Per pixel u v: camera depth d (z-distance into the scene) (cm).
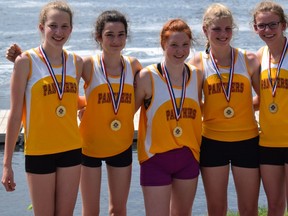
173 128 557
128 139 576
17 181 897
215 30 561
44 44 539
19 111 529
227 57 576
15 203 817
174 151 555
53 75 532
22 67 526
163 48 559
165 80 558
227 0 3353
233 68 571
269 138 566
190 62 586
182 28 550
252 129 577
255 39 2156
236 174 583
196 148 566
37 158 532
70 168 540
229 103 570
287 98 557
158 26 2556
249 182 581
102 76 564
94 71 565
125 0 3359
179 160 556
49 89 529
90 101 567
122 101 565
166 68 562
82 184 582
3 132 1071
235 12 2923
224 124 572
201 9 3073
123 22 561
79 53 1898
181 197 566
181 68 562
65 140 536
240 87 570
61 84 534
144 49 2008
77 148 544
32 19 2705
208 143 579
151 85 559
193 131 565
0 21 2647
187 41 550
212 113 575
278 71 559
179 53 548
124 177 579
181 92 559
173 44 548
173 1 3350
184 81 561
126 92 566
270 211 581
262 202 827
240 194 588
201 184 897
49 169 534
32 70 528
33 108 529
